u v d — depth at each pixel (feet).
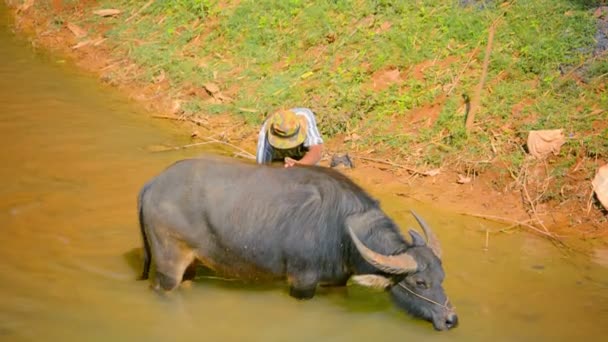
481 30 33.40
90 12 45.39
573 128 27.94
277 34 37.32
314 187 19.86
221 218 19.61
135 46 40.16
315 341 19.13
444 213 25.99
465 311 20.49
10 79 37.58
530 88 30.19
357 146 30.04
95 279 21.25
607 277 22.50
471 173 27.81
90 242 23.15
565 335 19.53
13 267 21.54
